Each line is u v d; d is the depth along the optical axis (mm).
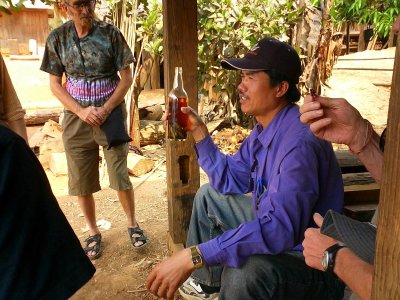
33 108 4961
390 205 663
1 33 4820
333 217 1158
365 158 1283
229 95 5738
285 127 1650
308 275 1548
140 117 5820
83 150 2758
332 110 1283
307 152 1497
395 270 664
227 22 5141
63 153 4648
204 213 1996
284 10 5551
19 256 901
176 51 2389
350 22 8625
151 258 2887
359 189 2443
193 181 2637
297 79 1718
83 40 2650
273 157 1676
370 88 6695
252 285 1521
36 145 4727
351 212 2344
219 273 1862
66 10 2619
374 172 1277
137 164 4496
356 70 7453
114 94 2709
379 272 699
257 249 1468
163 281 1521
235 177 1970
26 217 924
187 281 2000
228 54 5273
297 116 1647
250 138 1930
